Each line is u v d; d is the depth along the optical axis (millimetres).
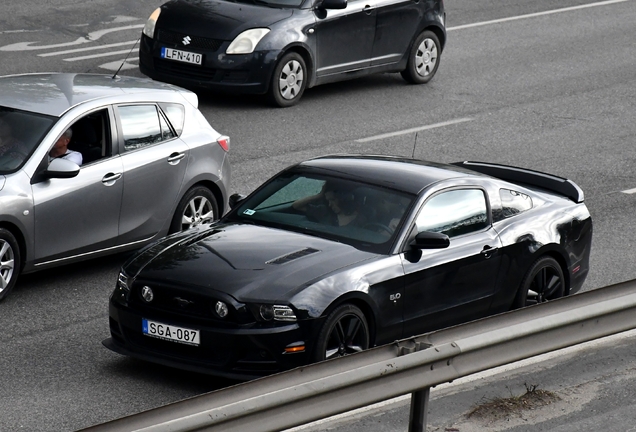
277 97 50062
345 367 17625
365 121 49469
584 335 20531
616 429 21281
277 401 16484
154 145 32062
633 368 24172
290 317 22875
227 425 16188
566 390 22875
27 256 28734
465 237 26891
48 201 28891
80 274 31500
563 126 51000
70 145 30750
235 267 23812
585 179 43781
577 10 75938
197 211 33656
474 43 65812
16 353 25531
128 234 31297
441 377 18484
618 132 50688
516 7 75375
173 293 23422
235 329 22797
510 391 22641
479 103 53875
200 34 48906
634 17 75188
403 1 54562
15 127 29531
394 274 24750
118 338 24625
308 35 50469
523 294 28172
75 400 23016
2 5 63781
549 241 28641
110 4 66250
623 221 39188
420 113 51469
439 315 25984
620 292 21141
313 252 24656
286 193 27359
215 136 34062
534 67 61406
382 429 20797
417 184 26859
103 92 31609
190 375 24812
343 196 26703
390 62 54969
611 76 60562
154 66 49969
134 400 23203
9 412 22188
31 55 55594
